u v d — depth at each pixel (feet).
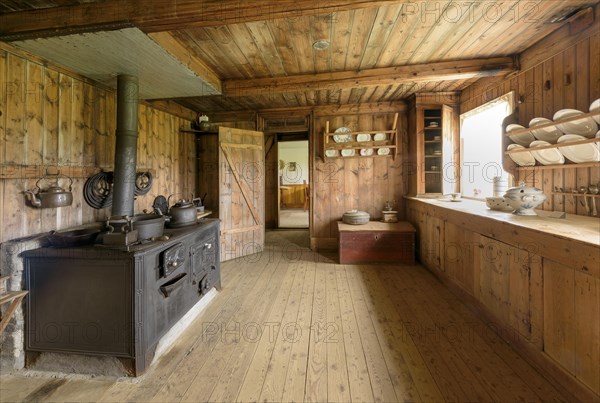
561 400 4.86
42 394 5.17
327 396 5.05
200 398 5.04
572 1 6.24
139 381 5.47
